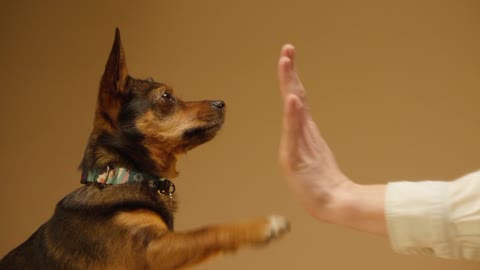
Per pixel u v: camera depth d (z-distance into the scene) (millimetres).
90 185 1771
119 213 1664
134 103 1854
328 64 3766
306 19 3816
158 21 3920
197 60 3857
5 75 3975
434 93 3686
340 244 3656
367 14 3777
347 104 3723
